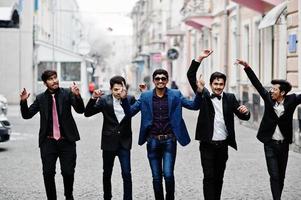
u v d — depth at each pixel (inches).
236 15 1104.8
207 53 334.3
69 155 339.0
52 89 338.3
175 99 336.5
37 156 577.9
